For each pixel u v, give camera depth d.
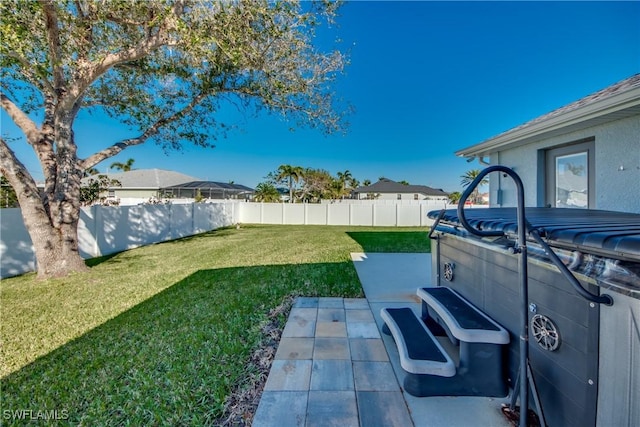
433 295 3.01
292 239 11.91
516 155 5.72
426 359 2.24
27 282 5.76
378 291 4.93
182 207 13.31
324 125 9.26
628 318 1.28
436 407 2.10
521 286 1.66
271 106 8.72
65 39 5.61
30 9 4.83
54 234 6.21
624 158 3.69
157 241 11.49
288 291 4.89
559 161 4.89
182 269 6.73
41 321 3.86
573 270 1.50
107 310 4.22
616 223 1.93
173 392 2.33
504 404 2.11
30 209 5.98
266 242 11.09
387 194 37.72
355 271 6.30
